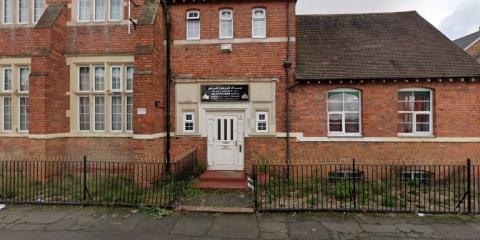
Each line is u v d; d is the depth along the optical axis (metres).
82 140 10.77
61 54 10.66
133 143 9.86
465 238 5.38
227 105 10.46
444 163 9.93
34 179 9.35
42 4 11.06
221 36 10.70
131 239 5.29
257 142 10.35
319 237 5.44
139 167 9.21
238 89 10.44
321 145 10.30
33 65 9.95
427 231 5.69
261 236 5.48
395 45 11.36
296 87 10.39
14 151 10.78
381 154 10.16
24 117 10.98
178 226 5.93
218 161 10.59
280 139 10.35
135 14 10.67
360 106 10.39
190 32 10.84
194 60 10.63
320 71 10.35
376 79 9.99
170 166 8.28
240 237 5.42
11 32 10.95
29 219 6.28
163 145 10.41
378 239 5.35
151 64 9.41
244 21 10.58
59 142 10.48
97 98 11.00
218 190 8.45
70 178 9.95
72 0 10.85
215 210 6.73
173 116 10.66
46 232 5.61
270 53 10.46
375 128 10.20
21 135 10.75
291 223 6.09
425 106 10.30
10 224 6.00
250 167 10.29
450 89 10.03
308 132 10.34
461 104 10.00
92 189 8.51
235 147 10.55
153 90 9.55
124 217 6.41
